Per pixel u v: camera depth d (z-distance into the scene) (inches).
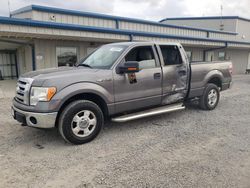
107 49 192.4
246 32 1133.7
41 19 494.0
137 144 153.3
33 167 121.7
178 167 121.5
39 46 477.7
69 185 105.4
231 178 111.3
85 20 560.4
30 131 178.7
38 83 140.0
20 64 646.5
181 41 650.2
